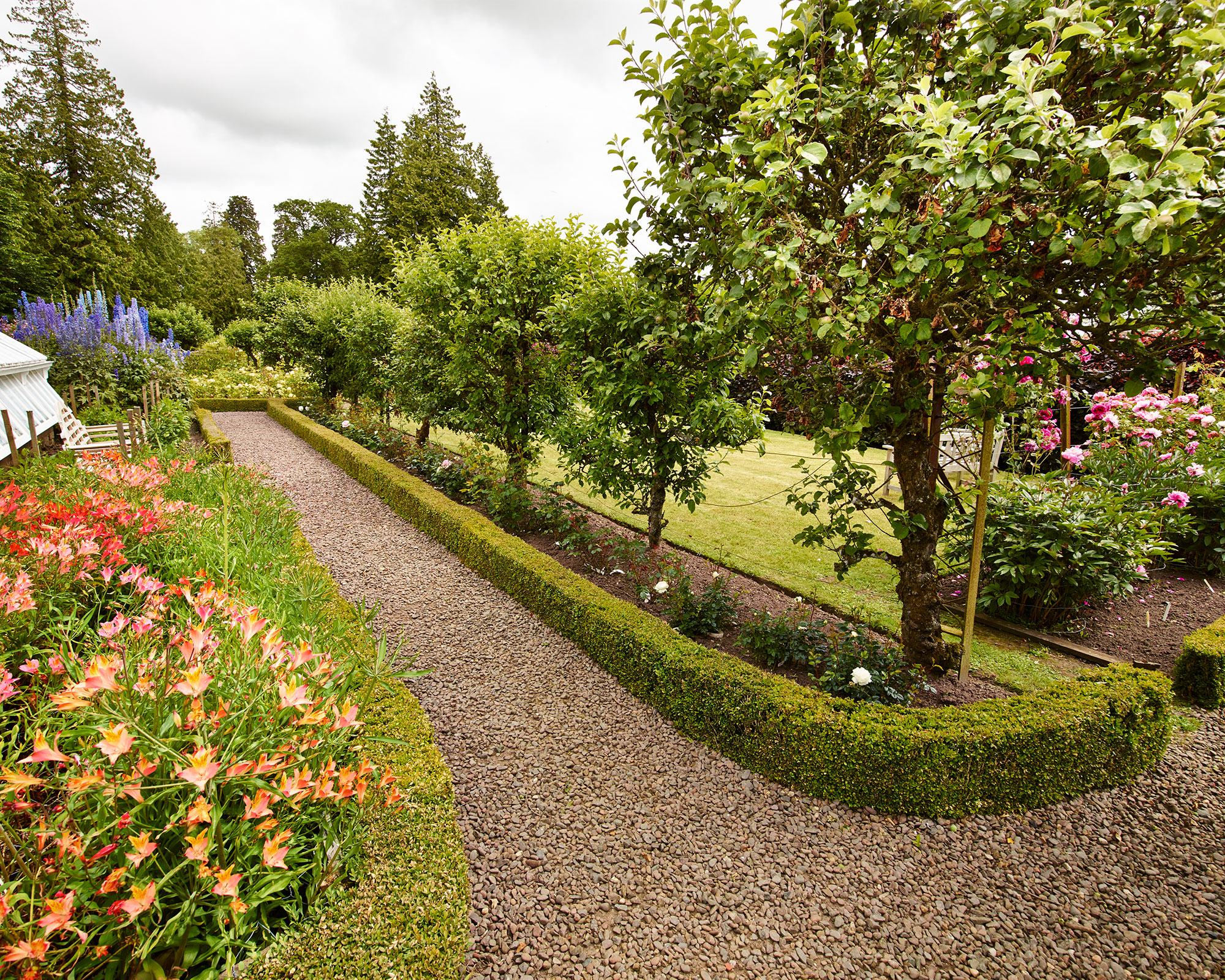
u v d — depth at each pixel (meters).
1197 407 4.75
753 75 2.71
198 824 1.40
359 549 5.11
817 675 3.04
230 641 1.94
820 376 3.08
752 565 4.86
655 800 2.42
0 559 2.32
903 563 3.19
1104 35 1.93
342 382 12.00
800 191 2.54
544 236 6.13
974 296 2.31
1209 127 1.59
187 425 9.18
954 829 2.30
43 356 7.70
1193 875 2.10
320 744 1.67
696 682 2.78
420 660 3.38
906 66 2.44
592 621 3.43
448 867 1.70
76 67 21.47
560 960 1.76
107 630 1.80
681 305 3.76
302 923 1.48
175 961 1.32
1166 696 2.57
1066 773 2.43
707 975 1.74
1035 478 4.53
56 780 1.58
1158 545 3.98
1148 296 2.20
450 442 10.25
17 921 1.12
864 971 1.76
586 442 5.00
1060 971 1.76
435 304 6.88
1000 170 1.73
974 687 3.07
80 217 21.33
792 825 2.31
